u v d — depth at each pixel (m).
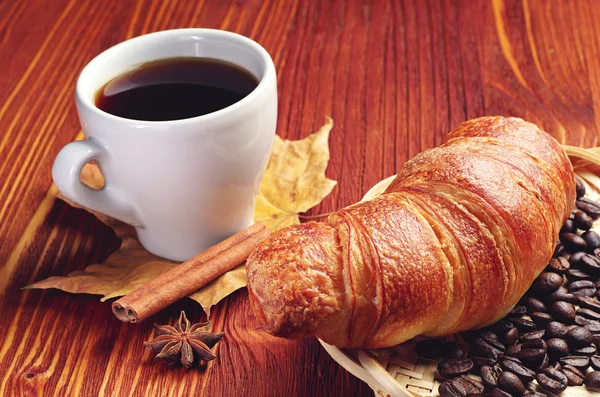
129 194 0.42
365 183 0.49
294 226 0.36
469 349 0.38
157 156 0.40
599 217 0.44
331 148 0.52
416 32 0.62
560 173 0.40
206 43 0.44
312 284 0.34
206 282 0.42
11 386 0.39
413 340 0.38
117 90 0.43
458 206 0.37
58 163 0.40
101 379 0.39
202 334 0.40
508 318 0.39
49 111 0.55
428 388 0.36
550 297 0.39
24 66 0.59
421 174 0.38
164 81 0.44
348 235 0.35
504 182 0.37
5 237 0.46
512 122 0.41
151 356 0.40
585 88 0.56
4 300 0.42
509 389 0.35
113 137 0.40
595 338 0.37
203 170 0.41
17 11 0.64
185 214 0.42
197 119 0.39
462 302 0.36
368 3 0.65
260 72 0.42
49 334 0.41
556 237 0.39
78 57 0.60
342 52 0.60
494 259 0.36
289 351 0.40
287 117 0.55
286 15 0.64
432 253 0.35
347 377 0.39
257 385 0.39
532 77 0.57
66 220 0.47
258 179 0.44
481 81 0.57
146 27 0.63
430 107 0.55
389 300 0.35
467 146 0.39
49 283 0.42
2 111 0.55
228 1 0.66
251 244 0.44
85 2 0.66
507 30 0.62
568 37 0.61
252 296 0.35
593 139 0.51
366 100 0.56
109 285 0.42
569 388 0.36
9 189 0.49
